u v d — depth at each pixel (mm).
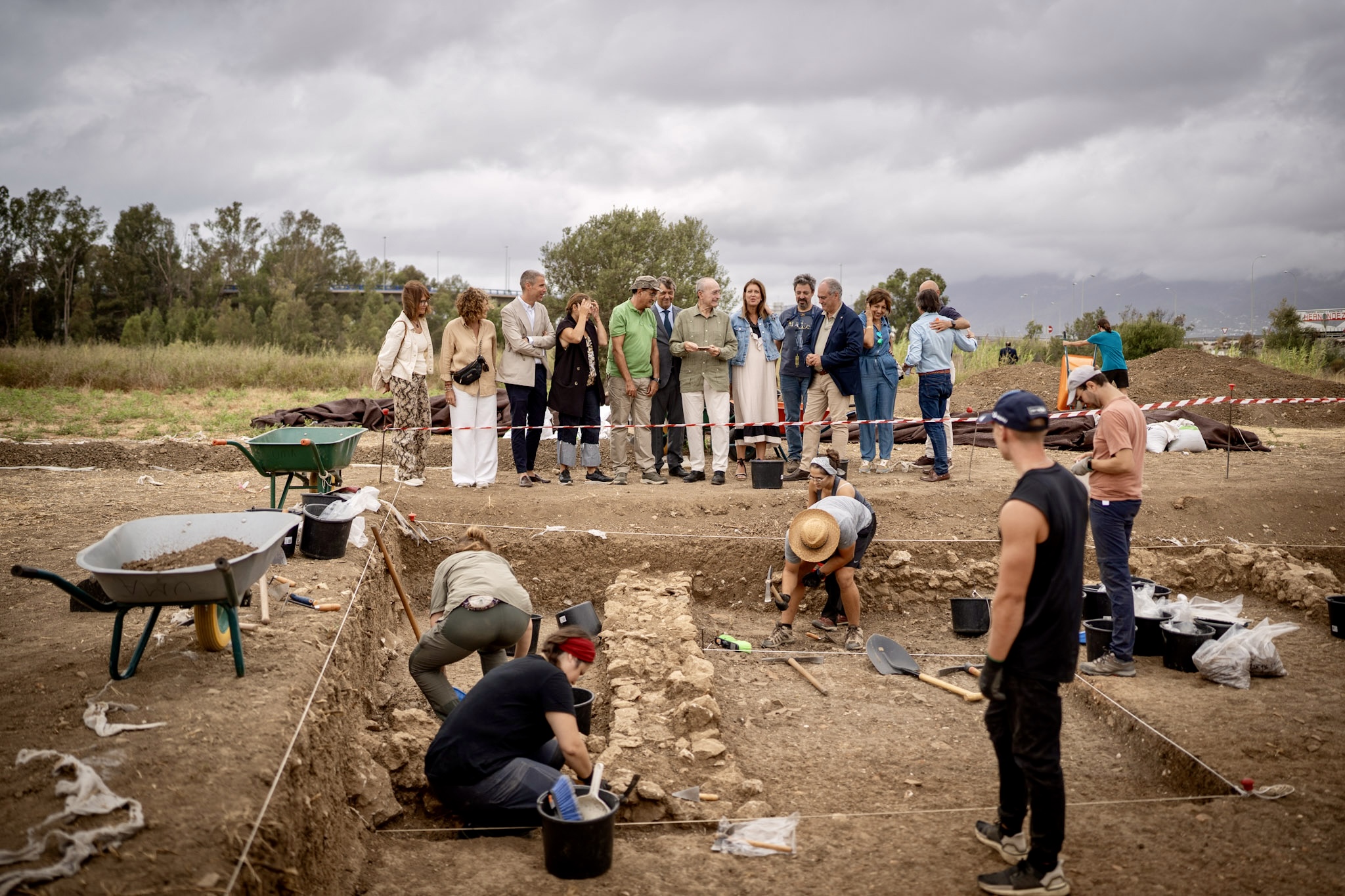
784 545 8016
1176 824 4500
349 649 5660
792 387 10719
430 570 8906
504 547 9047
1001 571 3768
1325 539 9359
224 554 4691
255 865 3287
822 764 5746
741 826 4734
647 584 8641
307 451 7273
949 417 10797
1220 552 8906
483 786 4691
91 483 10352
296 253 74438
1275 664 6422
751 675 7266
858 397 11094
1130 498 6336
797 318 10680
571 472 11781
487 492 10000
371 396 20500
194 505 8977
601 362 14555
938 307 10656
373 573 7215
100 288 65062
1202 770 5043
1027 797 4211
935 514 9633
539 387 10641
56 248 60906
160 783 3562
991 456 12766
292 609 5809
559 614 7723
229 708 4230
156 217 67688
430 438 13914
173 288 68875
